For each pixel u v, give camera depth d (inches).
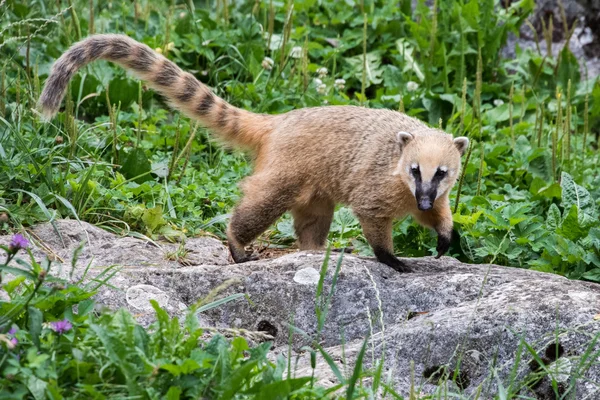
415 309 352.5
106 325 259.3
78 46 424.8
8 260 258.7
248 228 408.5
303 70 571.2
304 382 245.8
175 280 353.4
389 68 633.0
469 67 658.2
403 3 688.4
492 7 649.6
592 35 711.1
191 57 612.7
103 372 247.9
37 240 392.2
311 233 433.4
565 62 655.1
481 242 451.5
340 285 354.6
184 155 522.9
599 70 707.4
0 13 569.3
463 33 641.0
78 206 426.3
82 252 390.0
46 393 233.8
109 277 313.7
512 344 314.2
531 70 658.8
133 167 476.4
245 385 259.1
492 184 520.7
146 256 399.9
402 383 307.7
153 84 436.1
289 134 409.4
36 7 609.9
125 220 431.5
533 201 500.7
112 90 551.8
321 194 410.9
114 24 635.5
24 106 477.4
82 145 480.4
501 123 621.0
